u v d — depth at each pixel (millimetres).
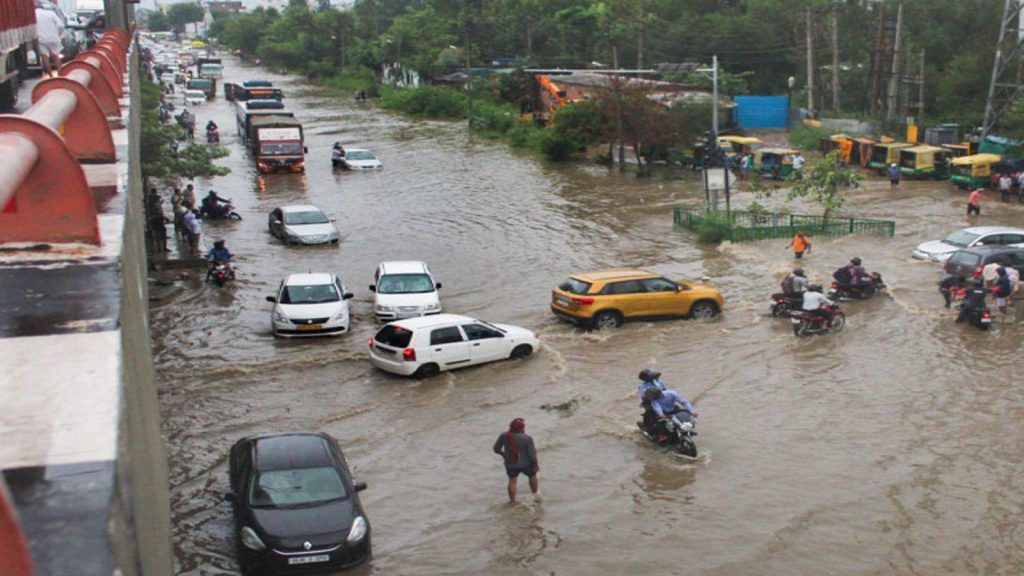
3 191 2660
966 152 51188
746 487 14703
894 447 16188
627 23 86438
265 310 25469
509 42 100062
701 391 19016
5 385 2557
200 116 76750
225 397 18766
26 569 1596
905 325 23688
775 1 82000
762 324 23891
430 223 37344
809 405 18234
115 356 2779
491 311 25359
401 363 19750
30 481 2082
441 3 119562
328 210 40062
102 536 1930
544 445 16344
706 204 39000
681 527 13438
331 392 19094
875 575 12156
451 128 72125
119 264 3865
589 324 23438
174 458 15852
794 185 36562
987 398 18500
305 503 12445
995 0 76125
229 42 172625
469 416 17766
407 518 13797
